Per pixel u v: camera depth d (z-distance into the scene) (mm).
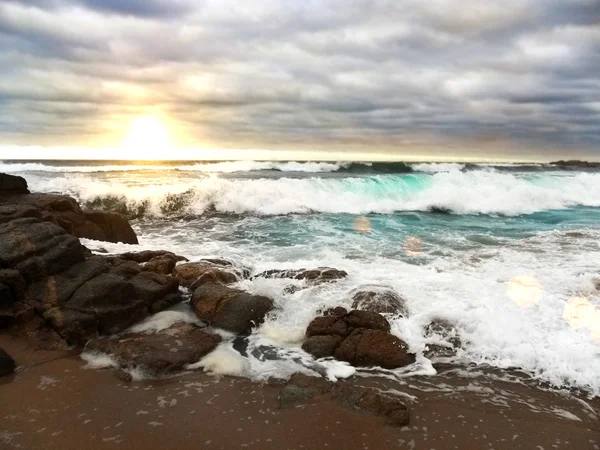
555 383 5738
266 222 16000
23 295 7145
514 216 18344
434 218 17500
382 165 37594
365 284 8359
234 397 5316
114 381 5617
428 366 6125
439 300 7781
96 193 17656
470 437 4645
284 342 6785
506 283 8727
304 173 33750
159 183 22688
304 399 5215
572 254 11500
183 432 4625
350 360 6230
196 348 6363
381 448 4441
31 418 4781
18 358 6070
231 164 38594
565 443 4586
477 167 37875
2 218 8797
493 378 5863
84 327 6562
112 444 4406
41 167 36000
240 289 8086
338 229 14844
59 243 7730
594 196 23578
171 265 9312
